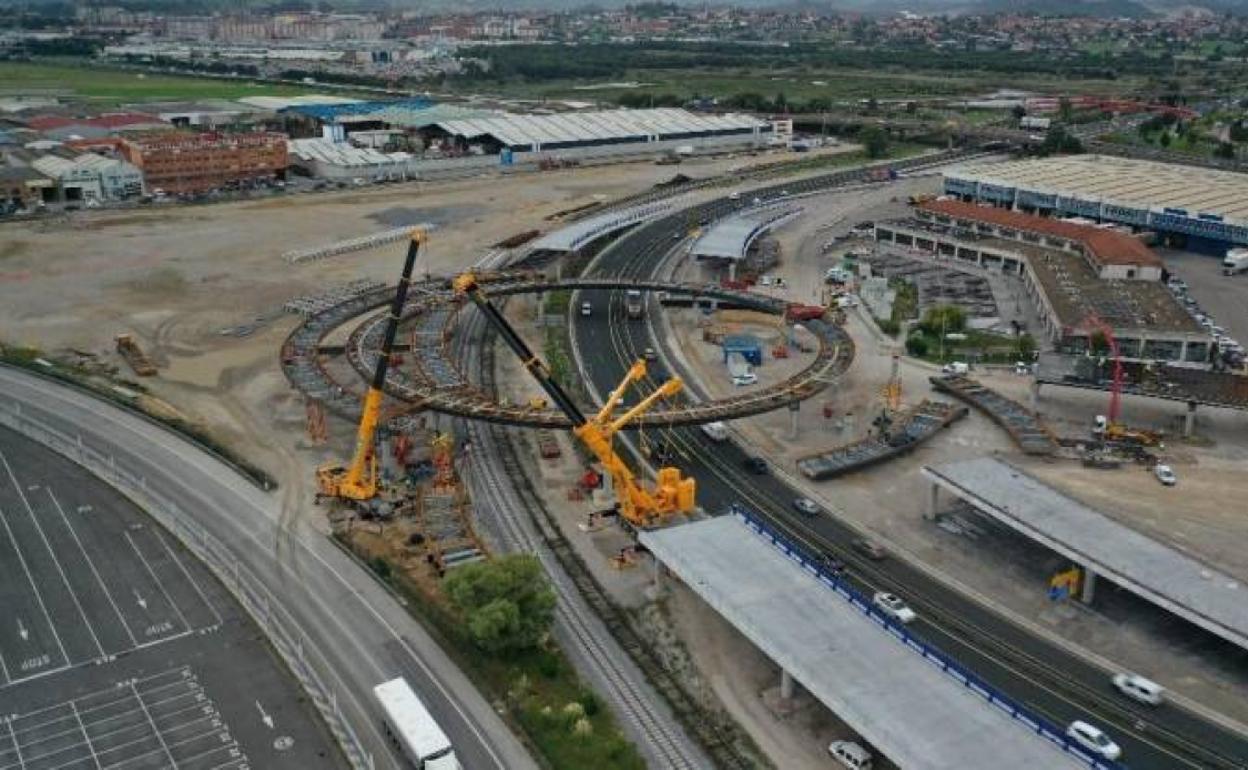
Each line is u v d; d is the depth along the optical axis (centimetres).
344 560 10912
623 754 8150
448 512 11856
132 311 19262
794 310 17638
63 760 8125
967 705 7938
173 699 8800
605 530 11694
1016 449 13738
